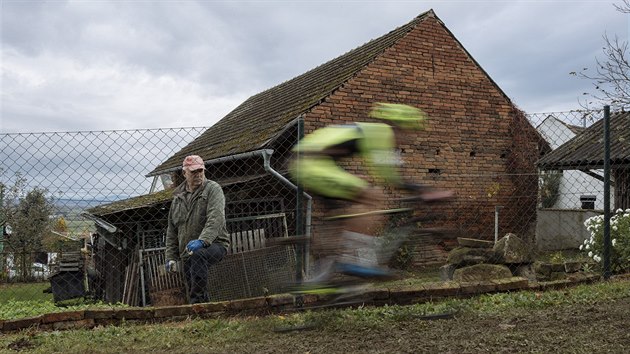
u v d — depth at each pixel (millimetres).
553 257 10688
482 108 15281
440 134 14594
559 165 14820
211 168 13953
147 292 10578
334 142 3717
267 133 12727
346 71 14859
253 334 4516
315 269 3945
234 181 11234
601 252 8492
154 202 10891
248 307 5465
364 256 3840
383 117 3846
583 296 5660
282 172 10953
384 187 3852
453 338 4129
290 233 10938
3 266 10305
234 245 10414
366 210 3809
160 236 11500
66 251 11336
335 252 3812
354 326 4578
